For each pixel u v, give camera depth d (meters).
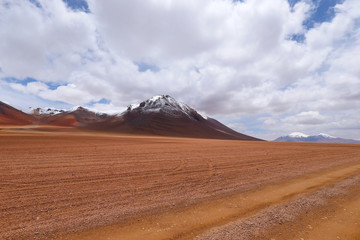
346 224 4.67
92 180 8.67
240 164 13.95
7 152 16.70
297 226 4.54
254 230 4.29
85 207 5.53
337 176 9.91
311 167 12.83
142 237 3.97
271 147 33.25
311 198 6.43
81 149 20.98
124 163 13.28
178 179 9.23
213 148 28.62
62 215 4.96
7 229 4.17
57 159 14.02
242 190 7.42
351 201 6.24
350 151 27.44
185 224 4.57
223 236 4.02
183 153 20.55
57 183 8.04
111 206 5.64
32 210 5.25
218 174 10.48
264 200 6.28
